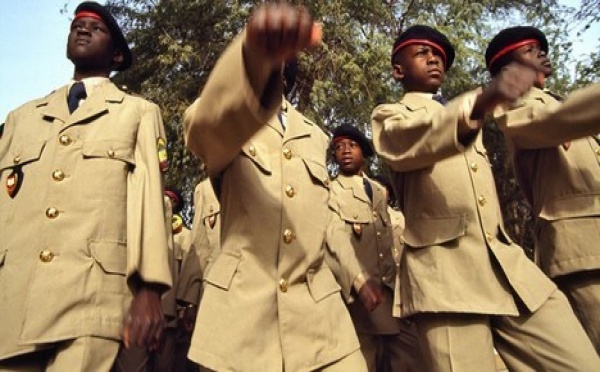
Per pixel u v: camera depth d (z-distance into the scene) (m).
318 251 2.96
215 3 11.47
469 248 3.21
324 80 10.97
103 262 2.88
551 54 10.59
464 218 3.24
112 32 3.47
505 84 2.50
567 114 3.04
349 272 3.75
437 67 3.72
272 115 2.10
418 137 2.95
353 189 6.25
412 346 6.04
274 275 2.82
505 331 3.27
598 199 3.55
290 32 1.86
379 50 10.57
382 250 6.15
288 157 3.00
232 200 2.87
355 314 5.67
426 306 3.18
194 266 6.16
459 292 3.15
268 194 2.87
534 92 3.58
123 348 3.00
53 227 2.88
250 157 2.87
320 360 2.78
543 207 3.68
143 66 11.88
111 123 3.13
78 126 3.10
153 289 2.86
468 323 3.15
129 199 3.02
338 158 6.46
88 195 2.96
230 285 2.78
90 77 3.38
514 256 3.28
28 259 2.85
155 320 2.79
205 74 11.70
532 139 3.27
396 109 3.42
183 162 10.81
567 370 3.08
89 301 2.80
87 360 2.70
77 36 3.37
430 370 3.25
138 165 3.09
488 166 3.52
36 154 3.05
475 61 10.88
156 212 2.98
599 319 3.52
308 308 2.84
